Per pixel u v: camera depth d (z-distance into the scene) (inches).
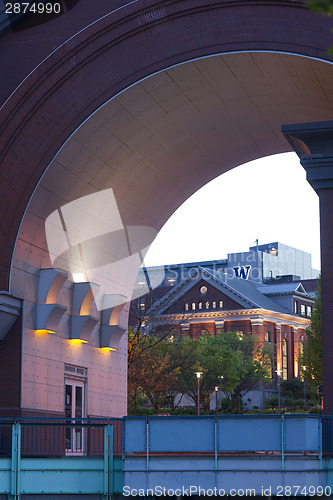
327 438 721.0
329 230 778.8
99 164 941.2
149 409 3063.5
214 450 701.3
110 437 742.5
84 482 741.9
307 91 877.2
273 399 3695.9
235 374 3051.2
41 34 882.8
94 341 1067.3
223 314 3993.6
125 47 855.7
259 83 882.8
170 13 838.5
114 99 857.5
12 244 874.1
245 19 817.5
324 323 767.7
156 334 2207.2
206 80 872.3
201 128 993.5
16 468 747.4
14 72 883.4
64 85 870.4
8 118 874.1
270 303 4247.0
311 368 2304.4
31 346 905.5
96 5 871.1
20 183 876.0
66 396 987.9
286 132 789.9
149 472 711.7
